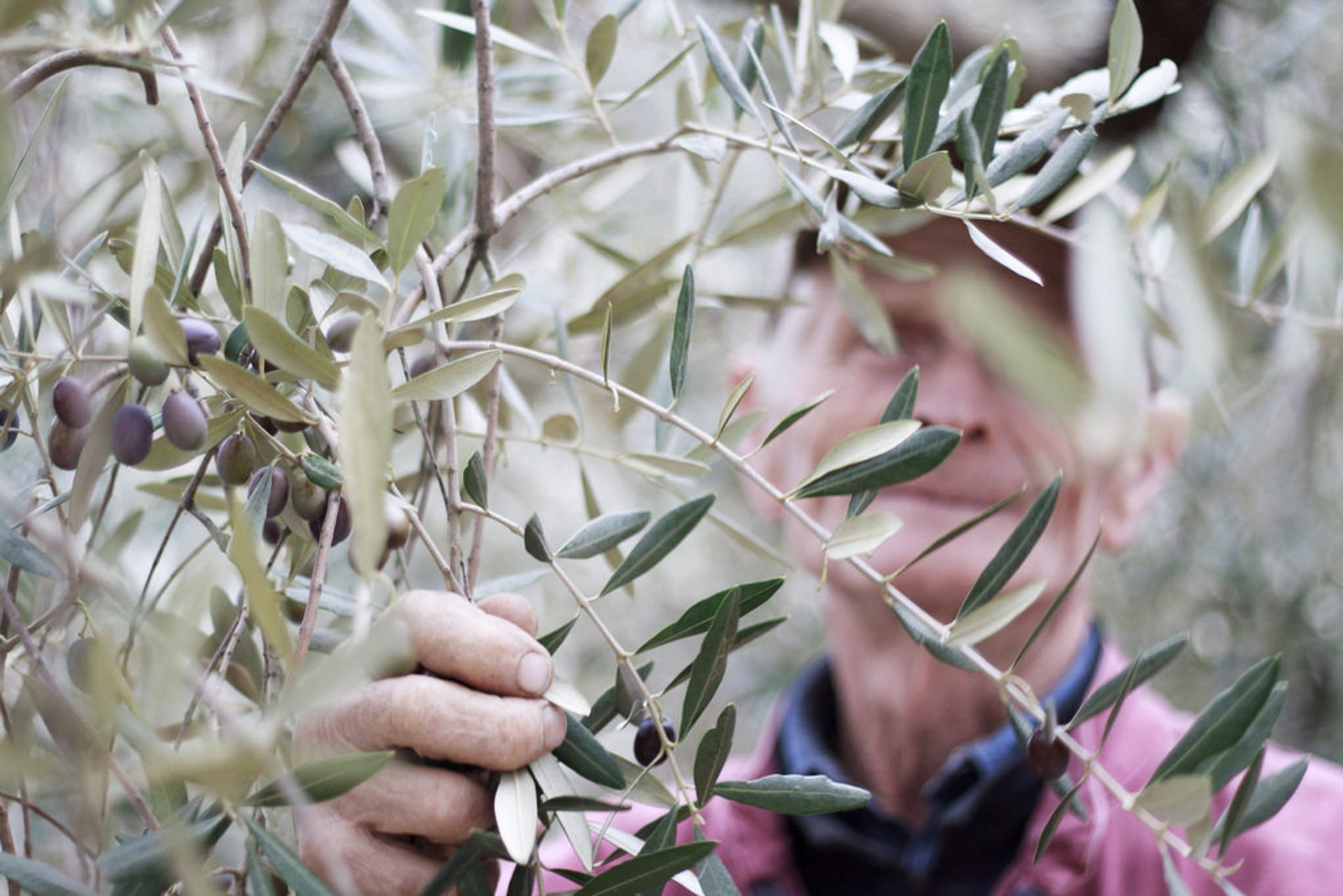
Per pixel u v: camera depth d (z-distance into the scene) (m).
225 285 0.56
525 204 0.66
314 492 0.54
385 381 0.35
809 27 0.78
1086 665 1.22
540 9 0.92
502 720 0.51
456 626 0.52
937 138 0.60
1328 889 1.12
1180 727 1.27
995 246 0.56
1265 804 0.49
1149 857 1.14
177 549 0.90
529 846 0.49
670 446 0.79
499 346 0.56
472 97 0.93
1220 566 2.21
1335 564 2.15
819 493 0.54
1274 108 0.24
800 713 1.36
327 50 0.65
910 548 1.17
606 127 0.75
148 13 0.52
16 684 0.60
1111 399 0.24
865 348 1.17
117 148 1.00
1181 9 0.98
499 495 2.00
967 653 0.52
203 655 0.63
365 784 0.52
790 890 1.25
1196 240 0.29
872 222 0.75
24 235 0.55
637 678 0.55
